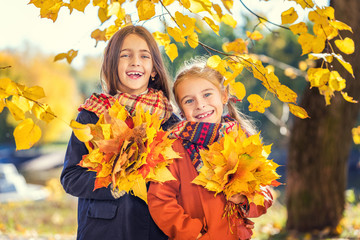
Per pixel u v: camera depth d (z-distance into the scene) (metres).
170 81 2.67
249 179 2.01
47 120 1.65
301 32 2.10
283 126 6.02
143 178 1.86
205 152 2.13
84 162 1.86
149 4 1.92
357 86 5.31
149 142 1.86
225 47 2.81
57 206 9.48
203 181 2.09
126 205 2.21
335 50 4.86
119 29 2.45
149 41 2.48
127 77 2.41
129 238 2.20
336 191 5.75
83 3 1.83
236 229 2.18
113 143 1.82
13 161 24.80
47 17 1.87
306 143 5.72
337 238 5.41
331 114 5.55
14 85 1.60
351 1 4.77
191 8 1.98
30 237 5.73
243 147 2.08
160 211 2.09
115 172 1.80
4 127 24.56
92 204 2.26
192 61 2.73
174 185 2.19
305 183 5.76
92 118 2.32
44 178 17.66
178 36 2.12
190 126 2.29
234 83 2.20
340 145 5.69
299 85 19.91
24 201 10.22
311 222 5.76
